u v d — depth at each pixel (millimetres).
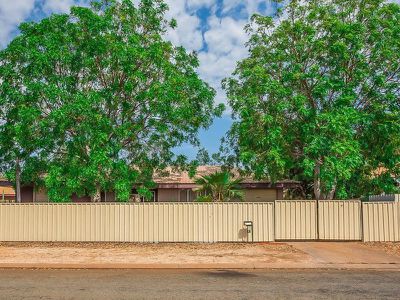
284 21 22844
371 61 22125
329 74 21969
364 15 22250
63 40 21125
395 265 13172
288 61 22156
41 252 16062
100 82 22109
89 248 17141
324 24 21609
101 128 20453
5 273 12312
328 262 13648
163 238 18703
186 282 10656
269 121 20641
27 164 21859
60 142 21609
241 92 23031
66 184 20828
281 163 20531
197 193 27641
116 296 9031
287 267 12938
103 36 21109
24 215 19141
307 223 18531
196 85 22641
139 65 21500
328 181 20594
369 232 18328
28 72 20656
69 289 9820
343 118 20016
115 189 21781
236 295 9055
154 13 23109
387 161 22812
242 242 18516
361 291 9430
